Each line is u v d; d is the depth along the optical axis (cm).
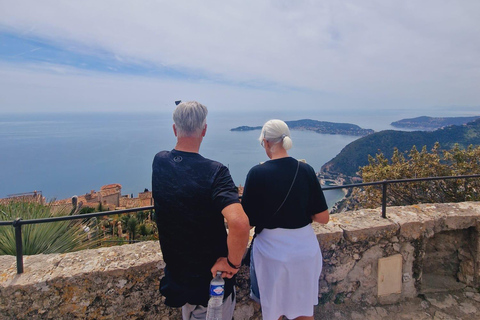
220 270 130
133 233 711
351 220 243
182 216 125
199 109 137
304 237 162
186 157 135
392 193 1303
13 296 167
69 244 354
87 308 176
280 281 157
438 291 249
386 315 222
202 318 140
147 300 184
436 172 1229
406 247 238
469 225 248
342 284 228
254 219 164
